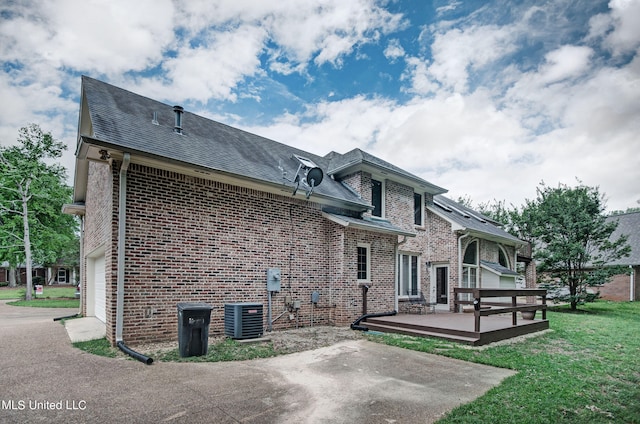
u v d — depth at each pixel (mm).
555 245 19141
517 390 5145
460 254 15461
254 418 4094
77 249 35688
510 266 20531
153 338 7562
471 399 4828
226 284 8930
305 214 11008
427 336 9172
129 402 4422
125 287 7285
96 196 10867
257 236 9703
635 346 8680
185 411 4211
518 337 9844
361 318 11039
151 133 8750
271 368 6098
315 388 5168
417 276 15500
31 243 26422
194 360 6359
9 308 17297
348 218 11789
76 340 7855
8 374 5453
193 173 8430
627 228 28578
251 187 9648
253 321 8250
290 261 10445
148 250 7652
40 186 26047
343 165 13727
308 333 9531
